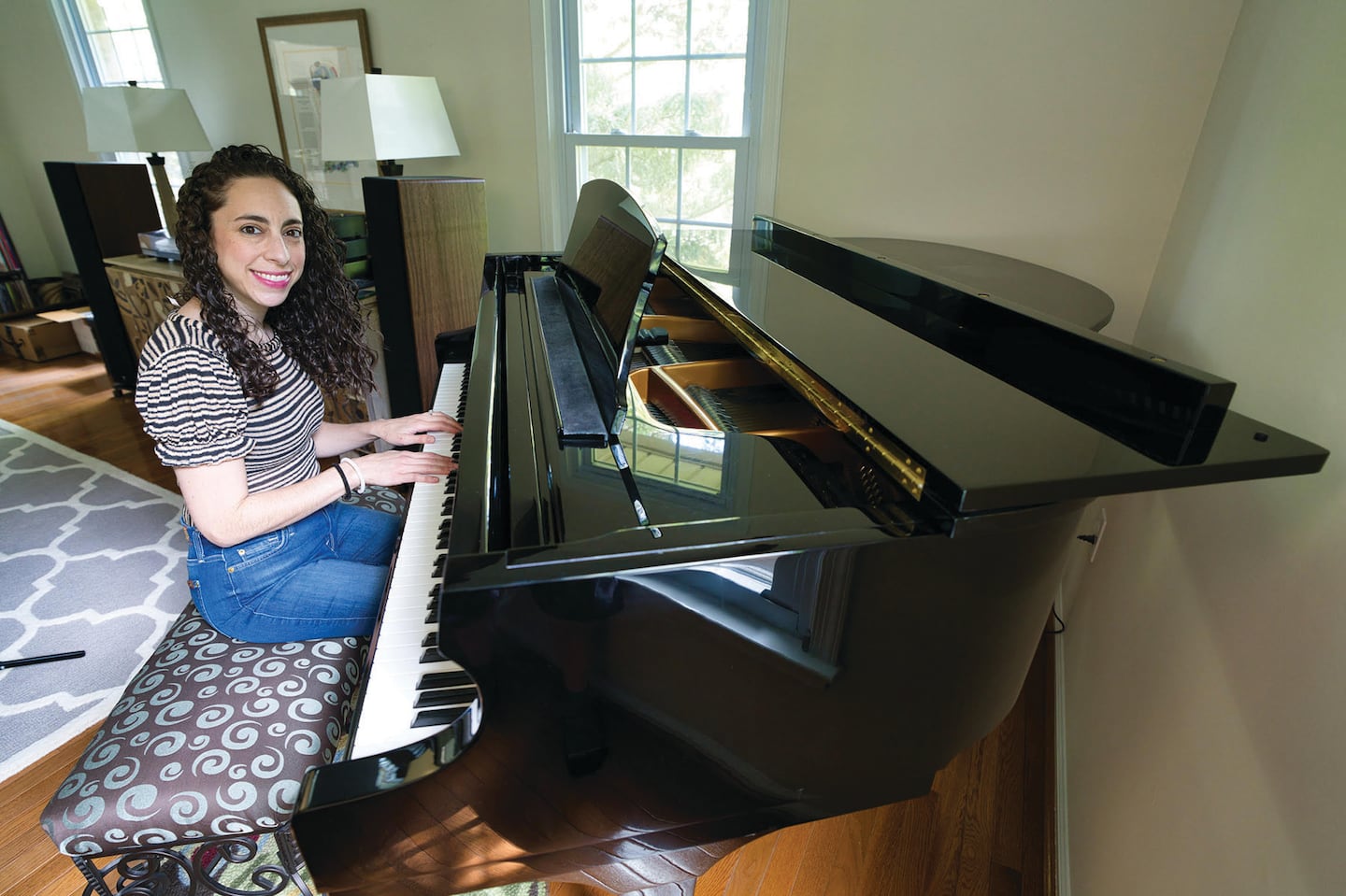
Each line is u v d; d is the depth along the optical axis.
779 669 0.74
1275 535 0.78
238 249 1.06
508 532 0.75
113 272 3.03
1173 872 0.83
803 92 2.04
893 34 1.86
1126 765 1.09
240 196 1.04
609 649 0.68
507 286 1.82
